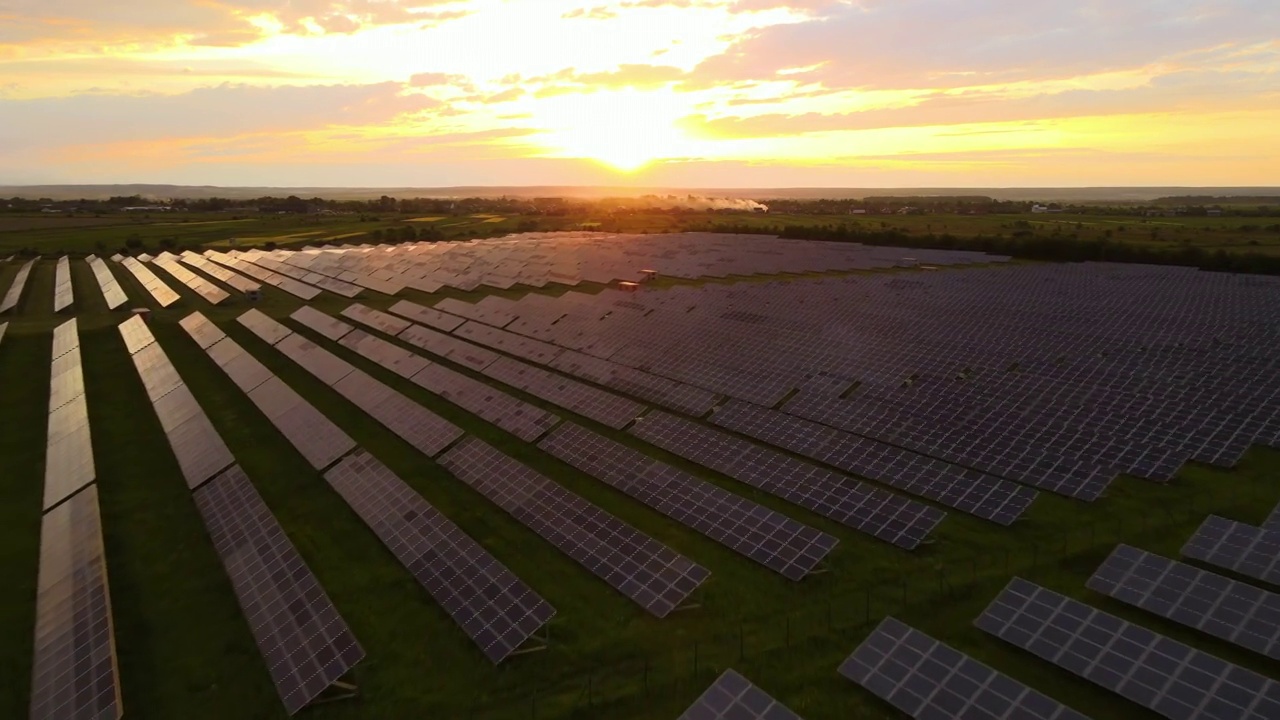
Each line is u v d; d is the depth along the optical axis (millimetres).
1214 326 54875
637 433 41406
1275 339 49812
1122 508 30625
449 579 27969
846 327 60844
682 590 26328
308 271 105688
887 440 38562
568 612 26344
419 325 70000
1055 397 40688
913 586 26469
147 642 25641
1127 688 19922
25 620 27031
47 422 47281
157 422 46625
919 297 73125
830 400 43750
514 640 24219
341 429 42156
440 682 23141
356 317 77125
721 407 44125
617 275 97125
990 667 20719
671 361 54281
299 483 37781
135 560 30969
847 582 26953
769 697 20172
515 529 32312
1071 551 27906
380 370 57562
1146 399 39312
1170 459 33156
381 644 25141
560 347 60625
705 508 32188
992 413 39406
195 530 33250
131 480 38469
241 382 52531
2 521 34812
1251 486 31734
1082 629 22094
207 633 26031
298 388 53406
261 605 26766
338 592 28312
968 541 29109
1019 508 30109
